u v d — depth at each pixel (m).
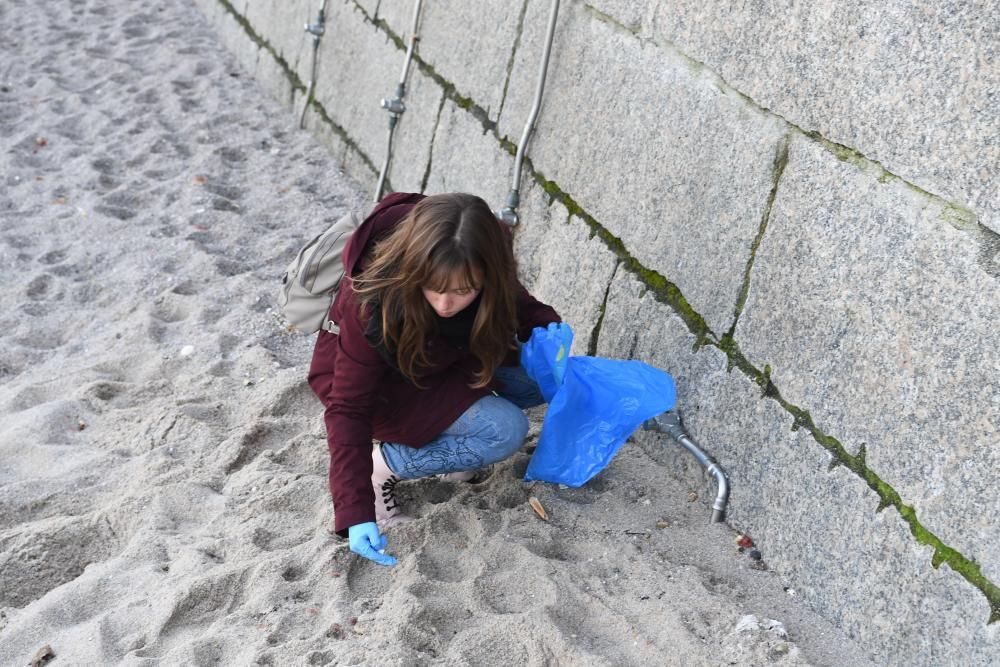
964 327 2.34
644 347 3.42
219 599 2.72
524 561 2.82
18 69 7.15
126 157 5.93
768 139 2.93
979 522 2.30
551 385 3.05
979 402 2.30
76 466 3.32
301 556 2.85
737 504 3.02
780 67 2.88
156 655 2.55
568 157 3.92
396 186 5.36
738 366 3.04
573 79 3.91
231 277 4.66
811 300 2.77
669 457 3.29
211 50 7.92
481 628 2.58
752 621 2.64
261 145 6.30
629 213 3.53
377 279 2.56
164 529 3.00
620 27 3.66
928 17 2.43
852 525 2.63
